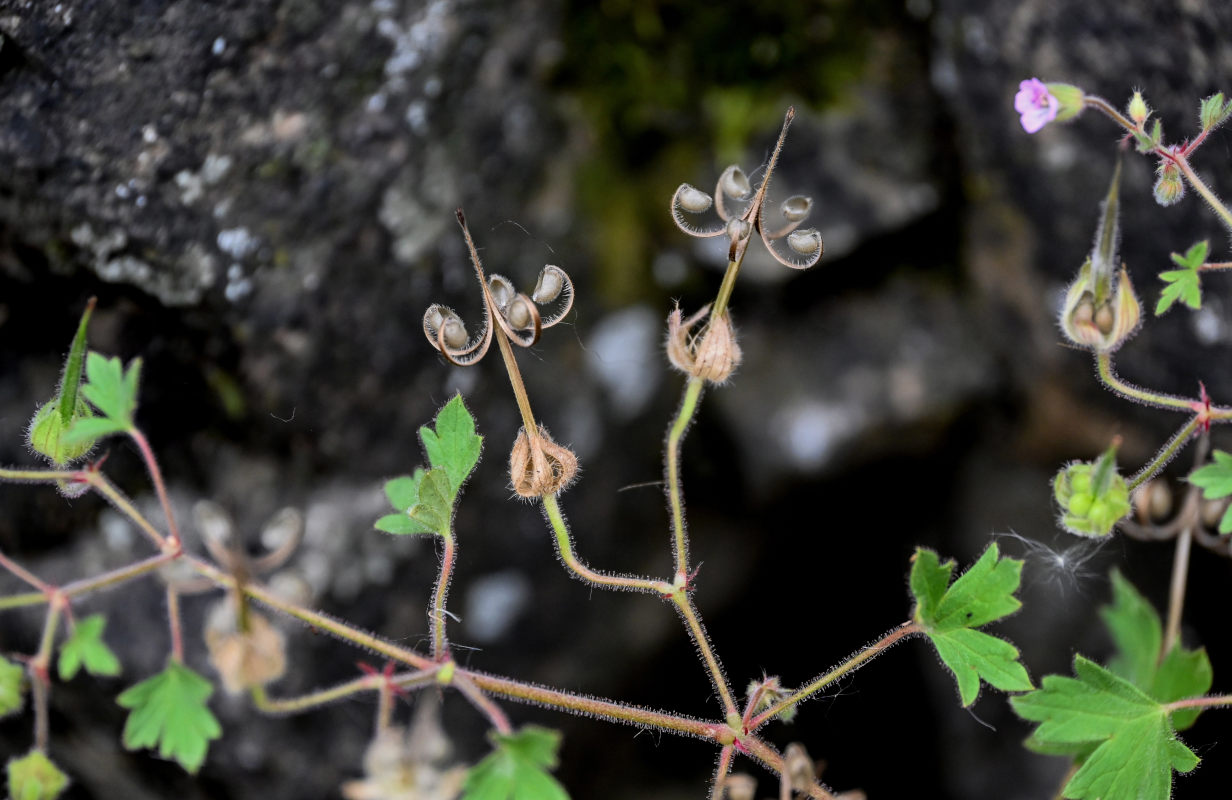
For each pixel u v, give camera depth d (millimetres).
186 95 249
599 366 289
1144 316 266
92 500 266
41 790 236
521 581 284
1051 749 237
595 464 287
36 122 244
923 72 290
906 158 292
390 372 270
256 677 230
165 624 269
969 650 226
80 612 267
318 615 228
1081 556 282
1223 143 246
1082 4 262
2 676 235
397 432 273
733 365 226
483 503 280
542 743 219
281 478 271
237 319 258
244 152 254
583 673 290
